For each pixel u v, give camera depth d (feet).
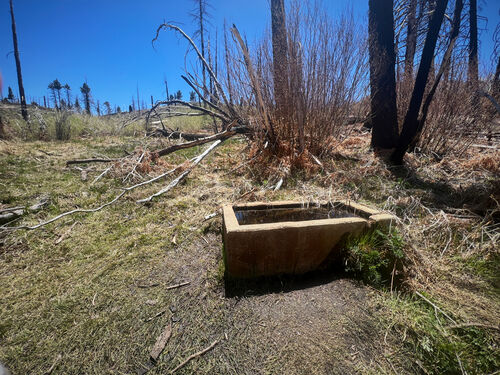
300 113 13.15
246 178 13.08
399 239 6.57
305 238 6.48
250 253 6.34
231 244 6.20
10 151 17.97
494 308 5.38
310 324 5.23
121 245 8.00
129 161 14.35
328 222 6.64
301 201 8.75
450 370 4.24
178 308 5.66
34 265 7.13
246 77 14.92
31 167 14.85
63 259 7.38
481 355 4.42
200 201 10.85
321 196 9.70
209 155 17.65
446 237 7.68
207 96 19.84
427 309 5.43
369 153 15.07
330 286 6.33
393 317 5.30
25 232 8.54
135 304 5.78
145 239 8.29
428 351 4.51
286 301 5.85
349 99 14.01
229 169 14.62
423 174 12.77
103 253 7.63
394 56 13.99
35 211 9.80
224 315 5.48
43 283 6.44
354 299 5.88
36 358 4.61
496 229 7.66
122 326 5.23
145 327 5.21
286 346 4.77
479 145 15.46
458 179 11.47
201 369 4.40
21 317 5.44
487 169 12.21
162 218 9.64
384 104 14.33
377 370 4.33
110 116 37.86
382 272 6.43
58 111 28.37
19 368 4.44
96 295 6.05
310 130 14.14
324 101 13.51
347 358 4.55
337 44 12.91
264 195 10.72
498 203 8.57
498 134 17.87
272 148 14.56
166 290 6.20
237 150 17.93
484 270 6.44
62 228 8.93
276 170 12.75
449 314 5.24
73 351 4.74
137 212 10.08
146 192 11.72
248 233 6.17
